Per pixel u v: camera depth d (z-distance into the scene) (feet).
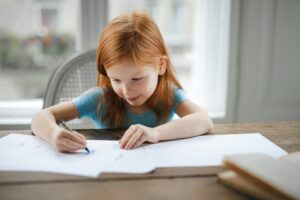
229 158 1.74
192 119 2.66
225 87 5.12
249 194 1.59
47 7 5.16
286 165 1.67
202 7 5.36
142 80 2.67
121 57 2.57
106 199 1.56
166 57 2.96
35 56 5.32
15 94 5.37
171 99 3.25
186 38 5.50
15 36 5.25
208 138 2.52
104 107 3.22
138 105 3.03
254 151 2.23
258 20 4.95
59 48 5.25
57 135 2.23
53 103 3.59
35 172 1.85
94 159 2.04
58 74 3.65
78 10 4.88
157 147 2.28
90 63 3.76
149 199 1.56
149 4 5.24
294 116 5.37
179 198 1.57
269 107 5.27
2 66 5.30
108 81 3.18
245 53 5.02
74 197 1.57
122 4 5.03
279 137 2.58
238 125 2.93
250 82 5.12
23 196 1.58
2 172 1.85
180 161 2.03
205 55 5.42
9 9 5.16
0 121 4.83
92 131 2.68
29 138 2.46
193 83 5.60
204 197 1.59
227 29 4.98
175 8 5.39
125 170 1.88
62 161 2.01
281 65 5.16
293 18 5.05
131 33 2.68
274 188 1.49
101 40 2.77
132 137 2.29
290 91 5.28
